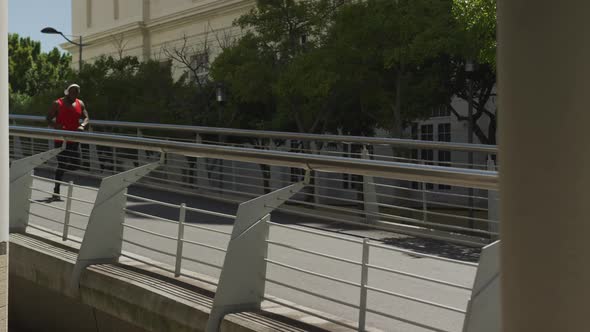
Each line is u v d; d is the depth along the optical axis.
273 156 5.83
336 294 5.62
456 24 19.08
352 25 20.31
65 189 12.76
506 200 1.71
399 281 6.12
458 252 7.47
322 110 22.19
